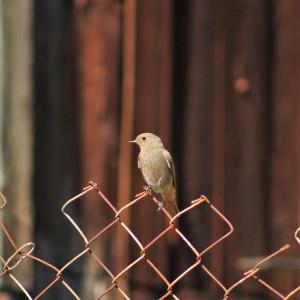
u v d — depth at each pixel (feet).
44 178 42.70
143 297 42.88
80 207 42.96
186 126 44.24
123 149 43.32
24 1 42.42
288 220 44.93
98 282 42.47
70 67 43.39
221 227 44.47
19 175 42.32
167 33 43.86
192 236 43.98
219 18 44.62
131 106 43.47
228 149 44.68
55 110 43.09
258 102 45.09
